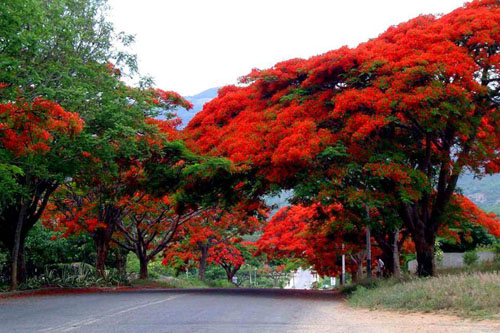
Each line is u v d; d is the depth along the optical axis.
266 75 22.61
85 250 38.31
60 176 19.08
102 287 26.14
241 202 26.08
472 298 11.14
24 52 17.58
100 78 20.98
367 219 24.55
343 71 20.73
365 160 19.28
